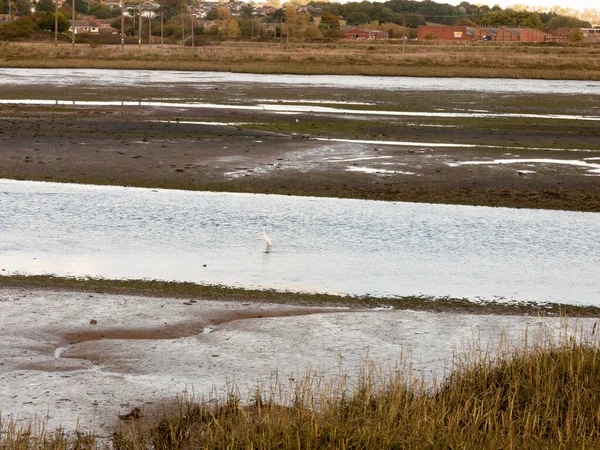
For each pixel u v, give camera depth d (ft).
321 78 285.23
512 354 41.57
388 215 80.28
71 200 82.48
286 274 60.03
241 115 160.76
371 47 577.43
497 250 68.85
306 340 45.60
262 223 75.66
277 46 611.47
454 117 169.99
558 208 86.48
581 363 38.34
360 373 37.32
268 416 33.01
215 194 87.56
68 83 230.68
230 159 108.06
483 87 258.37
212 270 60.54
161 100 188.65
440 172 103.65
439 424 32.55
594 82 302.04
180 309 50.98
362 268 62.23
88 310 50.14
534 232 75.41
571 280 60.70
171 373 40.27
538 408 34.30
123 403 36.35
